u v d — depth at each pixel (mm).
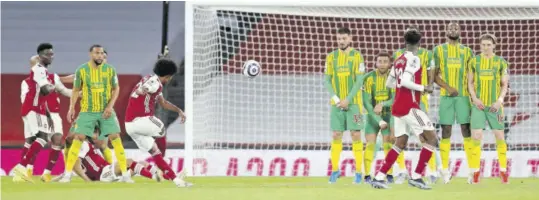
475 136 32500
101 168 33969
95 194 27469
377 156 40906
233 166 41406
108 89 32656
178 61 48156
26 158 34219
